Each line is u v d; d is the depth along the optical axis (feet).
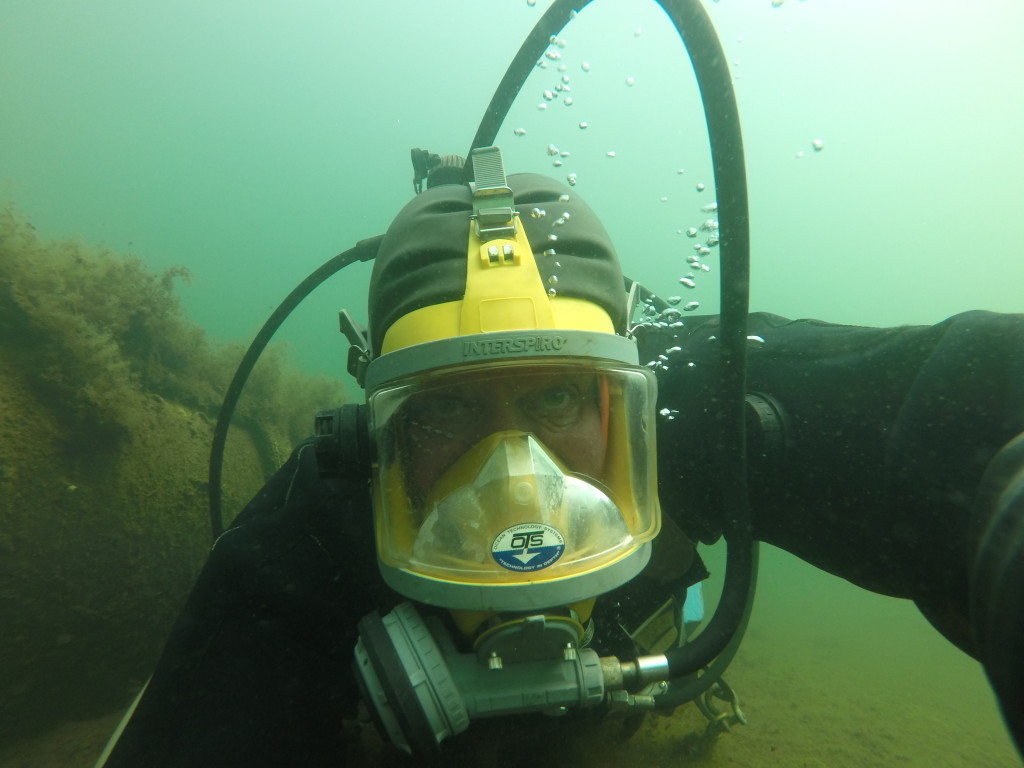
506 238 1.39
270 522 1.60
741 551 1.31
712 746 2.52
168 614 3.63
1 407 3.26
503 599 1.20
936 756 2.93
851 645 5.26
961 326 1.20
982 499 0.85
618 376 1.43
